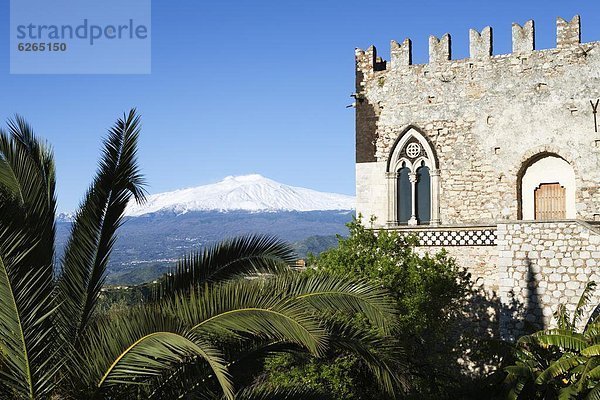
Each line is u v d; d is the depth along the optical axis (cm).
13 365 1200
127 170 1423
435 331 2608
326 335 1233
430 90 3534
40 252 1276
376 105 3647
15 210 1208
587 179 3206
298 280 1388
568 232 2616
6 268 1150
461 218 3438
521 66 3353
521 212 3350
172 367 1311
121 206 1420
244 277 1565
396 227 3098
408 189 3575
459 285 2828
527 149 3322
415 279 2494
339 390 2017
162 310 1230
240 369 1434
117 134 1434
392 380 1423
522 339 2366
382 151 3622
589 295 2528
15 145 1375
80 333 1331
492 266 2930
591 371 2078
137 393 1277
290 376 2038
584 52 3231
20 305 1163
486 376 2598
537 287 2656
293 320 1181
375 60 3722
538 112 3309
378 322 1365
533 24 3350
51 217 1422
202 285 1515
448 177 3472
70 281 1352
